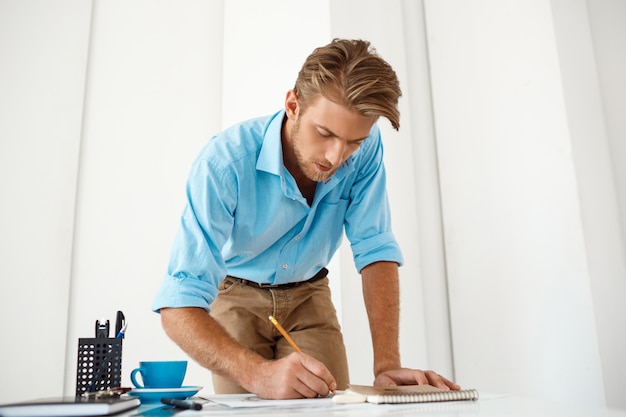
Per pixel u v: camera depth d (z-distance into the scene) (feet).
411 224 6.93
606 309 5.14
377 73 3.51
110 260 6.61
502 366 6.04
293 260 4.50
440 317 6.88
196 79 7.33
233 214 4.05
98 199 6.70
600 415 2.13
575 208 5.27
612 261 5.29
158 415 2.20
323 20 6.82
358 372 6.19
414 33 7.54
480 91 6.53
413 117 7.30
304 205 4.28
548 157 5.58
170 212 6.93
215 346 3.28
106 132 6.89
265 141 4.13
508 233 6.05
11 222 6.25
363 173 4.67
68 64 6.76
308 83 3.62
